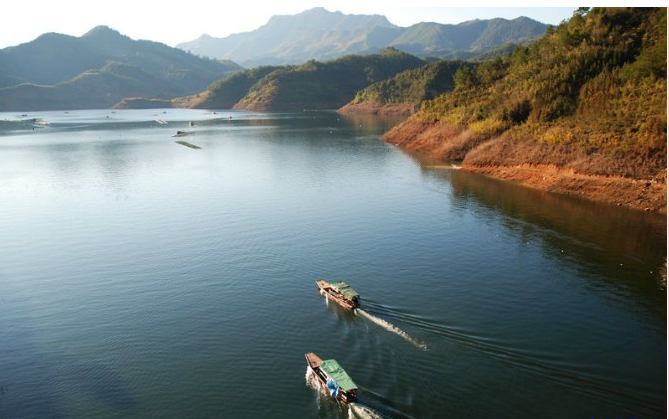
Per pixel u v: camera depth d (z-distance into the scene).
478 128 125.44
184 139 193.00
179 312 48.88
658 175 77.62
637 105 87.88
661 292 49.72
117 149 165.50
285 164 128.00
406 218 76.25
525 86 122.62
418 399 34.31
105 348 43.06
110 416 34.59
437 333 42.66
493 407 33.41
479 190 92.38
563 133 96.75
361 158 134.25
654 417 32.03
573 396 34.31
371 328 44.00
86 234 73.06
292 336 43.62
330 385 35.34
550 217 74.12
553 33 150.25
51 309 50.50
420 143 147.88
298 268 58.41
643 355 39.06
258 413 34.34
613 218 72.56
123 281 56.44
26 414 35.19
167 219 79.50
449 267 57.12
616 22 121.81
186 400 35.91
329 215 79.25
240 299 51.09
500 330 43.09
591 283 52.09
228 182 107.38
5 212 85.69
